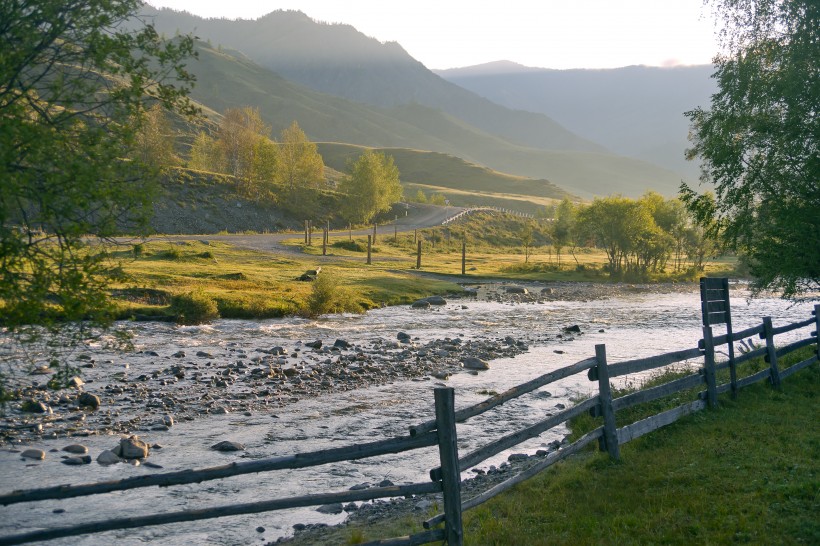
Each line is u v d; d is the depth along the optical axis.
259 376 24.59
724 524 7.94
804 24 23.70
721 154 24.69
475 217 175.38
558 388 22.91
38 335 8.18
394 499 12.21
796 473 9.66
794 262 22.61
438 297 59.69
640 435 11.65
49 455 14.48
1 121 6.97
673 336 39.16
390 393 22.39
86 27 7.64
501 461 14.49
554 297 68.88
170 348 30.94
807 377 17.61
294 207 149.12
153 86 8.34
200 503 11.83
